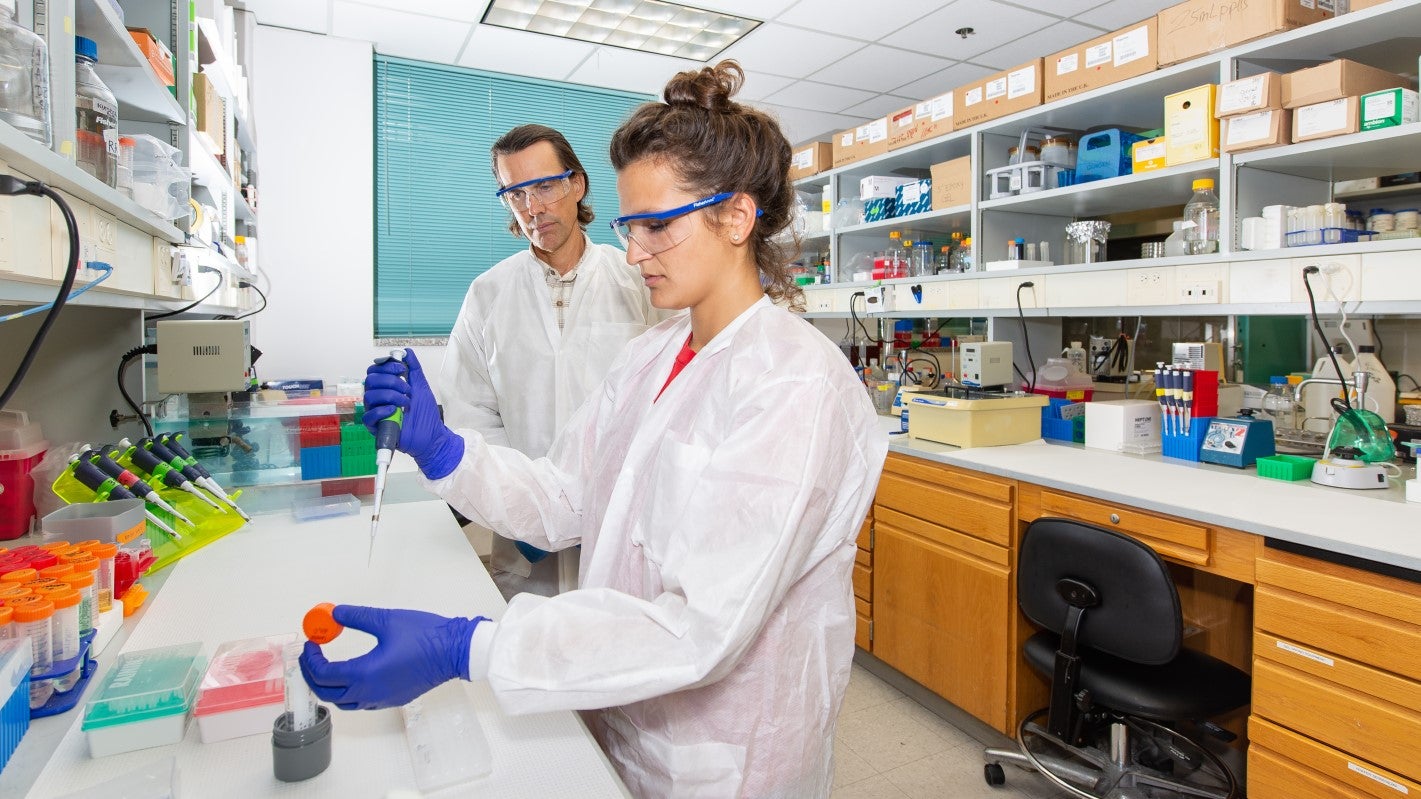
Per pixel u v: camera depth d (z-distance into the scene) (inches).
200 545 48.1
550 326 66.8
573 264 67.4
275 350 148.1
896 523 90.6
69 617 29.2
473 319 70.5
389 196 159.9
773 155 31.7
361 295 153.6
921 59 156.6
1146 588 58.2
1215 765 68.6
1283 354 100.1
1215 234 86.0
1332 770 50.7
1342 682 50.4
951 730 84.4
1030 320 113.5
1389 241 67.7
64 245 36.5
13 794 22.6
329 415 63.5
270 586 40.8
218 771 24.3
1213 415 81.1
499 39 147.8
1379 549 48.6
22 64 33.9
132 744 25.3
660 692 23.2
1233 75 80.0
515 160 60.3
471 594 39.7
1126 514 65.9
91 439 64.6
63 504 46.8
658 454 31.5
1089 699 62.3
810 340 29.5
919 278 118.4
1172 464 78.3
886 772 76.0
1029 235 114.7
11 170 30.9
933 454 84.9
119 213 44.4
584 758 25.6
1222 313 82.4
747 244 32.7
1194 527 60.5
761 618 24.0
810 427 26.6
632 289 68.2
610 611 25.1
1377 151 75.0
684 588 24.2
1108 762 69.1
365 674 23.7
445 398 71.2
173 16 65.7
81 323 63.9
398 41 148.9
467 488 36.5
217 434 62.1
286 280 148.0
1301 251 74.0
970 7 132.3
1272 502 61.5
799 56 155.2
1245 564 57.5
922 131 119.0
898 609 90.4
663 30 145.1
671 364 36.3
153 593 39.6
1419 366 88.1
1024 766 75.4
